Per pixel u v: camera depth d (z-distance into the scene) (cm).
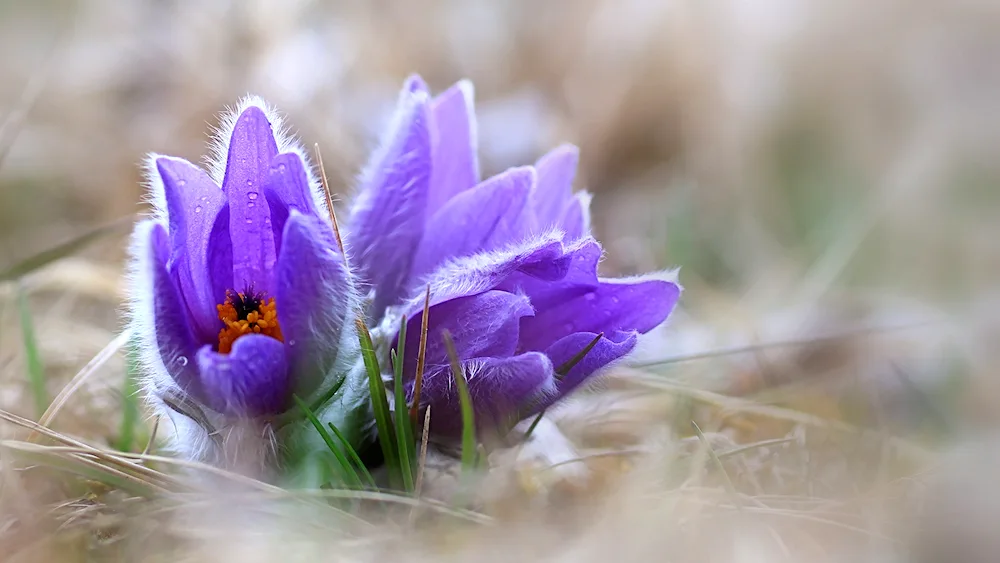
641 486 37
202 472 37
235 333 36
